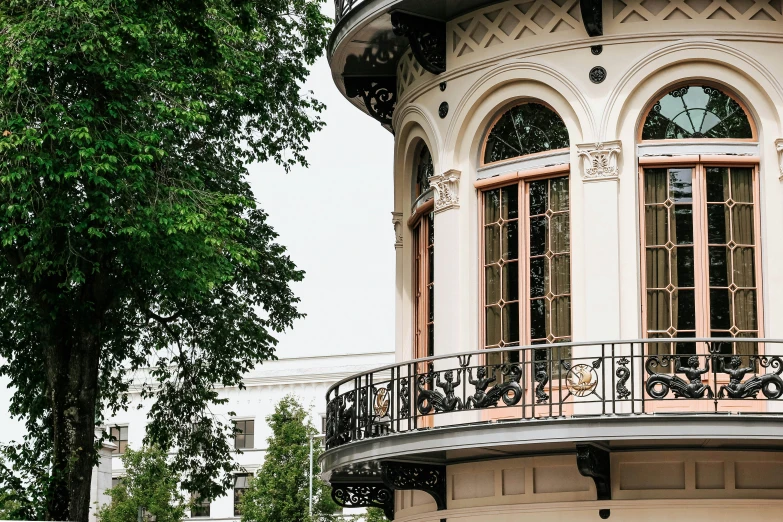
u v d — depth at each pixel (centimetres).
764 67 1630
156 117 2003
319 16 2558
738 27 1642
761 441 1491
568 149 1681
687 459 1558
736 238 1620
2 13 1891
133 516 4647
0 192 1852
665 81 1652
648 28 1655
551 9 1705
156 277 2078
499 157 1756
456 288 1742
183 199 1975
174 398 2616
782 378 1538
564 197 1684
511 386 1539
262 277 2564
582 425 1471
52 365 2208
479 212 1759
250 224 2578
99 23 1891
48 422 2428
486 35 1755
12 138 1786
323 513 4762
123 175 1900
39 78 1880
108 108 1889
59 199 1866
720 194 1634
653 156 1644
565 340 1650
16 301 2331
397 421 1709
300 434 4819
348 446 1711
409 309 1927
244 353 2578
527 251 1700
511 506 1648
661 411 1539
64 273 2133
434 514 1766
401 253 1961
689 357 1496
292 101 2564
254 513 4719
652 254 1630
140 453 4728
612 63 1662
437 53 1803
